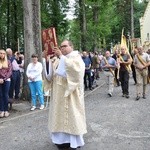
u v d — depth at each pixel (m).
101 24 38.62
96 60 24.36
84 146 7.87
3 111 11.42
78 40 34.28
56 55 7.66
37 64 12.63
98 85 21.69
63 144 7.61
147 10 55.59
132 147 7.76
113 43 64.31
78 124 7.29
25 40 14.79
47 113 11.87
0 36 33.50
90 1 34.44
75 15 33.09
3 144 8.27
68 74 7.27
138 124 9.88
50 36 7.76
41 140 8.48
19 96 15.26
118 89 18.56
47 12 32.25
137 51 14.58
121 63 15.39
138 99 14.52
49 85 7.73
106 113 11.54
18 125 10.15
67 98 7.34
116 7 57.53
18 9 31.17
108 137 8.61
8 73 11.34
